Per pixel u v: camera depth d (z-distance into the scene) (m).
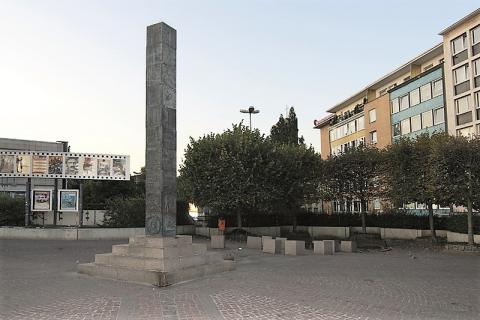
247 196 27.89
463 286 11.28
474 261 17.78
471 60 40.66
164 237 13.04
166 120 13.70
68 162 25.97
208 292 10.24
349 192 32.81
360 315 8.16
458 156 21.97
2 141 47.62
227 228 32.72
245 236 28.19
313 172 33.72
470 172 21.81
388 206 34.06
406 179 26.36
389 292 10.38
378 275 13.18
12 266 14.50
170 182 13.70
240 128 30.39
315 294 10.05
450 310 8.61
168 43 14.05
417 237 29.09
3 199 27.94
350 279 12.30
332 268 14.85
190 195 29.09
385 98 54.28
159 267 11.63
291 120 56.09
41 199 26.23
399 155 26.73
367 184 32.34
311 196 33.97
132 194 42.72
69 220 29.62
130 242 13.23
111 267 12.23
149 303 9.08
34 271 13.43
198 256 13.11
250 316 8.05
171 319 7.83
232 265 14.12
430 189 23.44
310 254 20.56
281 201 31.67
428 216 30.48
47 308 8.66
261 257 18.66
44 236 24.53
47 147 50.09
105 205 32.88
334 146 70.50
